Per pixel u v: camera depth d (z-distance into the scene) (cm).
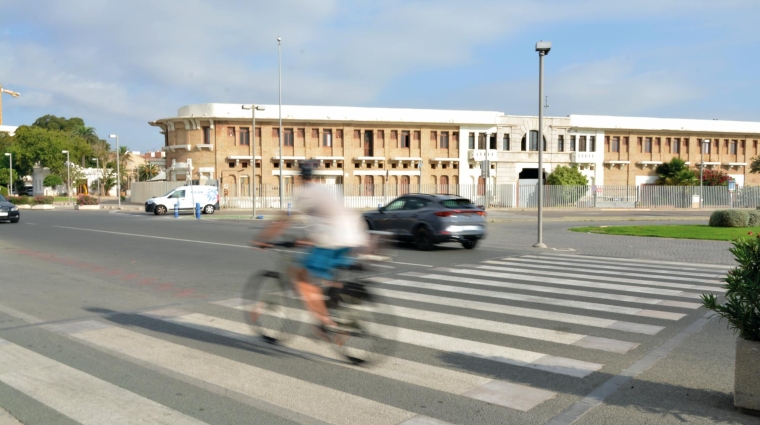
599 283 1073
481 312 808
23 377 537
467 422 437
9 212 2803
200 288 1010
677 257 1561
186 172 5284
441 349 626
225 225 2739
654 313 812
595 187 5416
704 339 676
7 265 1300
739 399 454
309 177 607
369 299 574
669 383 525
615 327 729
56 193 8644
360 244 596
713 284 1076
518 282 1074
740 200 5650
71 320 766
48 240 1898
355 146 5491
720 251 1712
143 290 989
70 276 1145
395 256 1498
